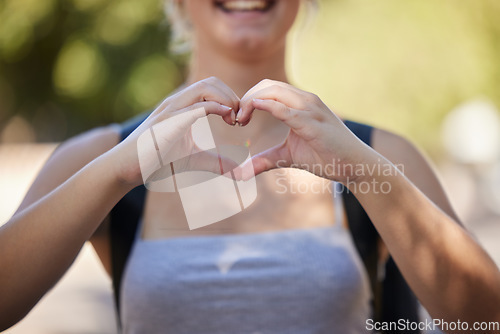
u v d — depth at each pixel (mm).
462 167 16578
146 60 14914
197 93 1616
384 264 2129
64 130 19516
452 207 2021
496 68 14859
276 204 2088
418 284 1747
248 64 2113
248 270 1965
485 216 14023
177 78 15023
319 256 1986
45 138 19859
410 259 1705
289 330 1954
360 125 2115
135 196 2051
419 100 14391
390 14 14281
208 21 2045
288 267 1962
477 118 16203
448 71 14477
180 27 2355
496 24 14938
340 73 13820
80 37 15609
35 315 6332
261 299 1950
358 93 13961
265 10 2039
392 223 1666
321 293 1951
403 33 14234
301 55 13734
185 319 1954
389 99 14047
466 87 14648
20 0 16281
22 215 1658
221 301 1951
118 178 1598
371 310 2057
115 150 1602
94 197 1611
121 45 15141
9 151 11422
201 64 2162
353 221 2037
